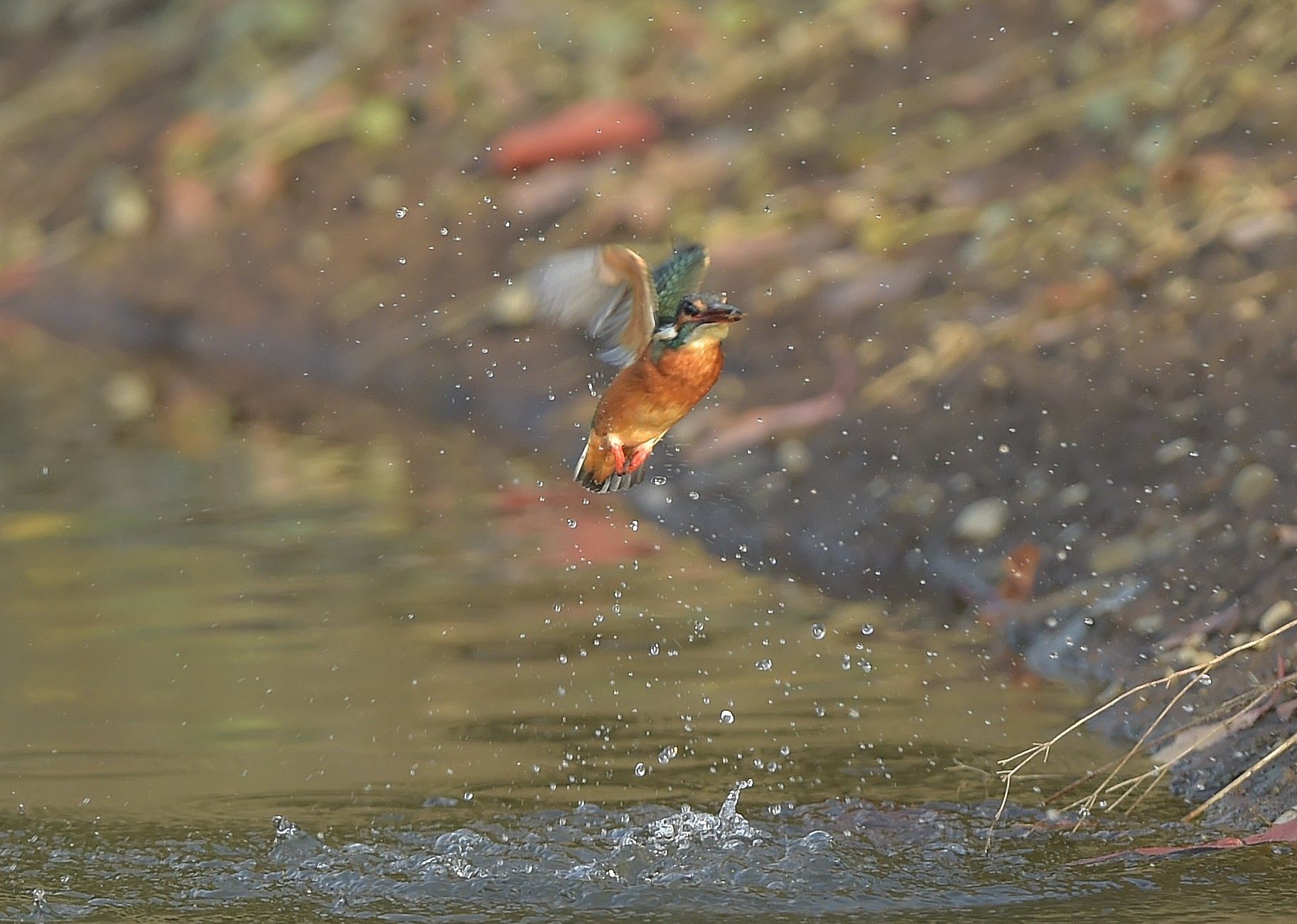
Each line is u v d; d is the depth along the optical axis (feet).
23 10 79.41
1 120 72.02
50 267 63.05
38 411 49.57
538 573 34.47
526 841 22.80
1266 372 34.63
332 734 26.58
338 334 52.80
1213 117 44.86
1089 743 25.68
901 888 21.26
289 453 44.37
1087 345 37.93
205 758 25.72
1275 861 21.53
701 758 25.43
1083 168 45.21
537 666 29.32
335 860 22.29
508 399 46.26
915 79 52.24
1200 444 33.30
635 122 54.95
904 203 46.96
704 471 38.91
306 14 69.21
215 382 52.47
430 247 54.60
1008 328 39.75
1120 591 30.14
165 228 62.49
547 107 59.16
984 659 29.27
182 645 30.68
